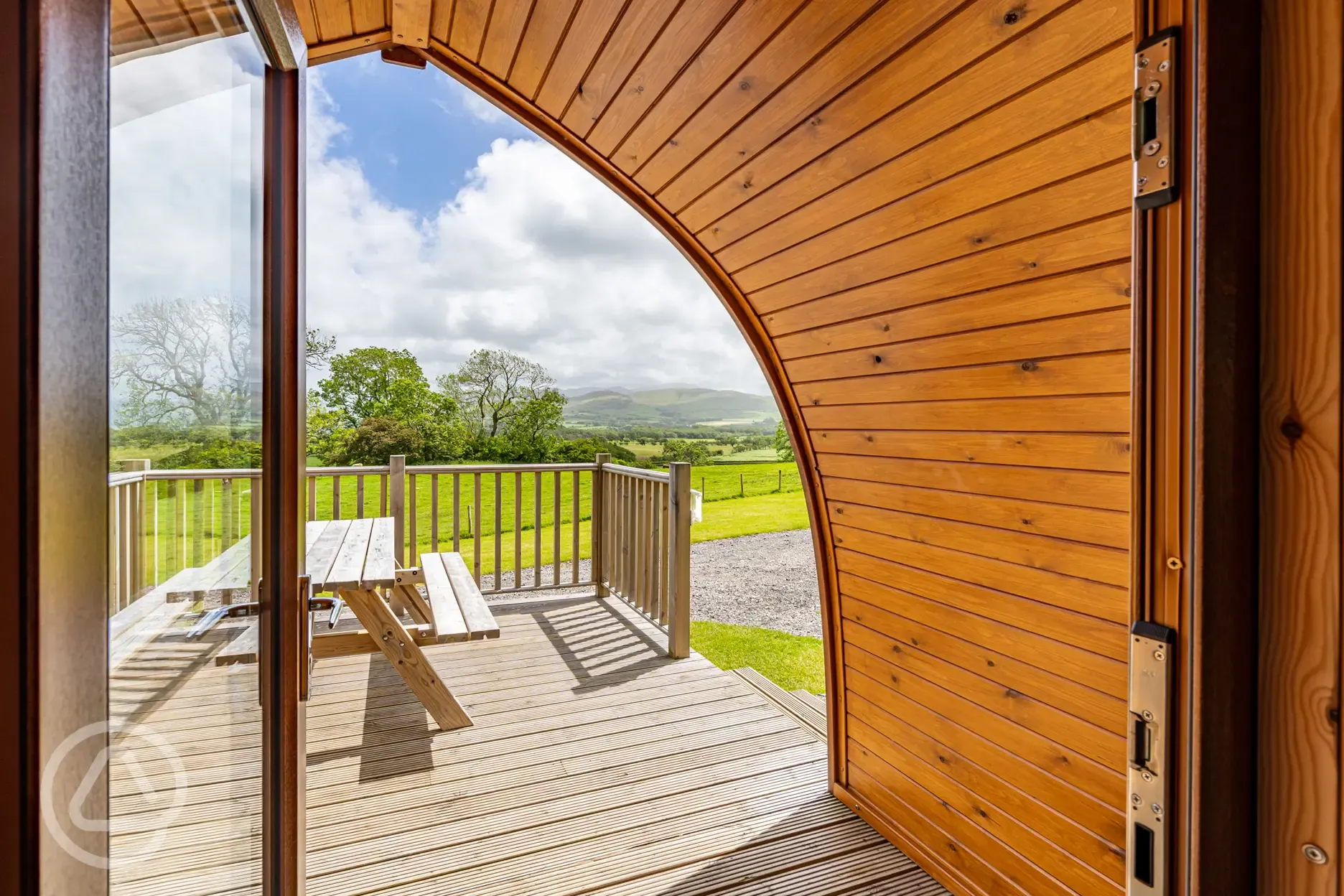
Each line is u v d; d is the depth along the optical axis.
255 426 0.89
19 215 0.32
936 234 1.43
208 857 0.71
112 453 0.44
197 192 0.63
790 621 5.24
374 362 14.36
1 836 0.32
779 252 1.86
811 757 2.53
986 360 1.46
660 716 2.87
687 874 1.87
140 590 0.50
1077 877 1.46
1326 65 0.41
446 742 2.62
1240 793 0.45
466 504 12.45
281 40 0.92
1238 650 0.45
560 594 4.75
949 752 1.82
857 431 1.96
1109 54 0.98
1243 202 0.44
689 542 3.56
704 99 1.59
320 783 2.30
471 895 1.77
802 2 1.24
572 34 1.60
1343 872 0.41
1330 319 0.41
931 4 1.12
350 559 2.74
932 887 1.82
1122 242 1.11
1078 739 1.45
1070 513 1.39
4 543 0.32
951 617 1.78
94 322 0.38
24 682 0.32
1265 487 0.44
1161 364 0.50
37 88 0.32
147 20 0.50
